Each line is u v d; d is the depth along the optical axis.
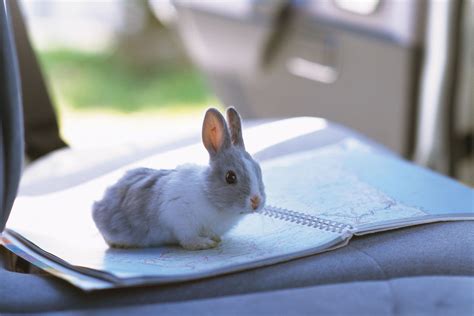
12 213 1.48
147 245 1.28
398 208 1.36
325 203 1.39
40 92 2.06
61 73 5.14
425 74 2.60
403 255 1.17
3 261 1.27
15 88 1.16
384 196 1.43
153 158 1.75
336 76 2.82
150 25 5.43
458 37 2.47
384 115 2.74
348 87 2.80
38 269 1.26
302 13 2.85
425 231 1.27
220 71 3.22
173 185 1.23
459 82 2.56
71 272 1.10
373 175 1.57
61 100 4.71
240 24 3.01
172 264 1.12
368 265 1.13
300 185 1.51
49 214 1.48
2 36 1.13
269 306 1.02
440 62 2.51
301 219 1.31
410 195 1.44
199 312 1.00
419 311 1.03
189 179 1.23
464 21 2.48
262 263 1.11
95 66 5.30
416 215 1.31
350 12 2.69
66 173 1.76
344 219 1.29
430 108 2.60
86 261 1.15
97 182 1.68
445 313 1.02
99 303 1.03
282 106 3.06
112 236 1.27
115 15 5.53
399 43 2.60
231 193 1.19
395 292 1.07
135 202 1.25
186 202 1.21
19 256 1.24
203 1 3.08
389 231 1.27
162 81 5.16
